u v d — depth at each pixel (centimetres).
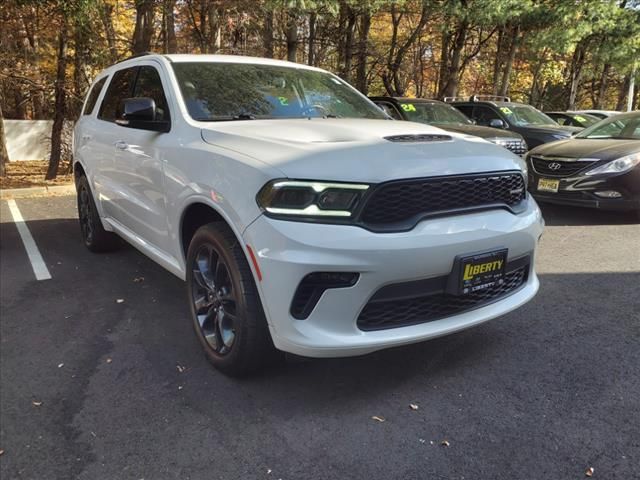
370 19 1791
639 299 423
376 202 246
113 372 314
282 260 241
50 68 1176
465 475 225
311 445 246
